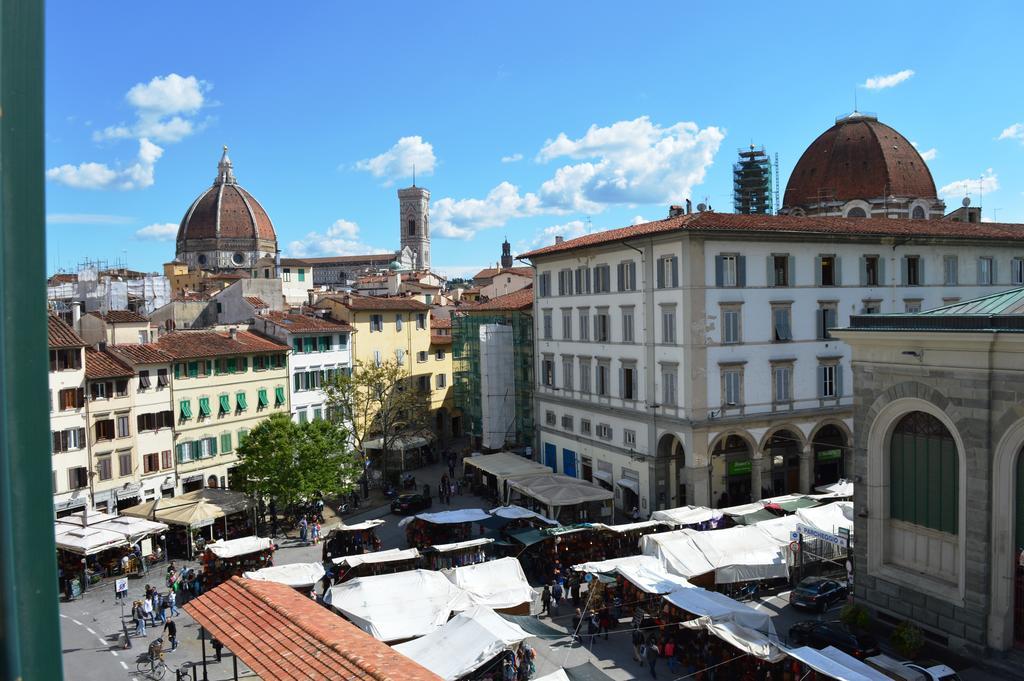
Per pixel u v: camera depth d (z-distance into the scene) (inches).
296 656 932.0
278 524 2561.5
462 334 3676.2
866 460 1432.1
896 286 2485.2
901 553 1402.6
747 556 1624.0
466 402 3703.3
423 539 2143.2
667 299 2271.2
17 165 117.1
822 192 4352.9
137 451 2490.2
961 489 1259.2
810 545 1795.0
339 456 2546.8
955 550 1301.7
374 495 2967.5
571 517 2396.7
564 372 2878.9
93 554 2050.9
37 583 119.1
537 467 2586.1
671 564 1577.3
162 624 1724.9
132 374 2459.4
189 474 2674.7
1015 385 1176.8
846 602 1606.8
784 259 2317.9
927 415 1342.3
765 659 1160.2
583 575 1779.0
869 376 1418.6
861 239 2402.8
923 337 1298.0
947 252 2568.9
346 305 3474.4
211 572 1930.4
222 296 3703.3
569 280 2819.9
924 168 4414.4
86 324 2628.0
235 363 2866.6
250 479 2380.7
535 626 1365.7
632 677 1350.9
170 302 3678.6
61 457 2252.7
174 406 2625.5
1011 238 2637.8
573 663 1417.3
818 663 1084.5
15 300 117.3
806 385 2349.9
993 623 1220.5
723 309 2218.3
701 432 2196.1
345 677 839.7
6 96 115.4
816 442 2508.6
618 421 2539.4
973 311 1294.3
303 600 1164.5
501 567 1571.1
